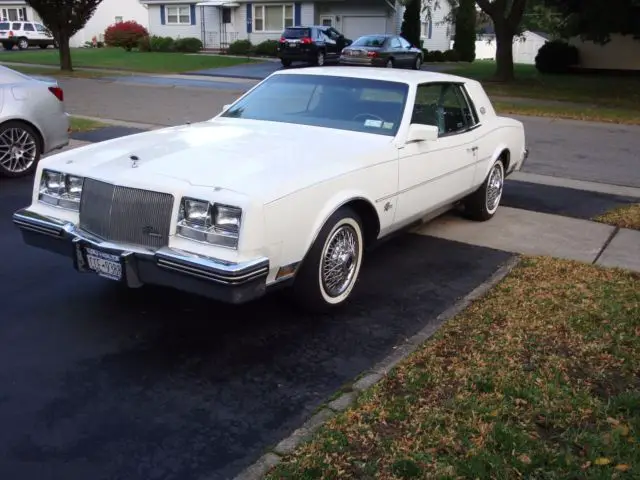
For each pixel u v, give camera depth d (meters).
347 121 5.19
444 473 2.82
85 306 4.53
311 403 3.43
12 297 4.63
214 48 40.78
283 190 3.82
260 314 4.48
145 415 3.30
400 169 4.90
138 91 19.00
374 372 3.73
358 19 36.59
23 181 8.09
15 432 3.14
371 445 3.02
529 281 5.14
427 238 6.33
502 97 19.27
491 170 6.73
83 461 2.95
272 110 5.50
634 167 10.19
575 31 26.89
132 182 3.87
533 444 3.02
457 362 3.78
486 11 23.83
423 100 5.43
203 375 3.69
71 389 3.51
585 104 17.92
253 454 3.02
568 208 7.62
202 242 3.72
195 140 4.66
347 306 4.66
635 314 4.45
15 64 28.69
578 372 3.68
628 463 2.90
